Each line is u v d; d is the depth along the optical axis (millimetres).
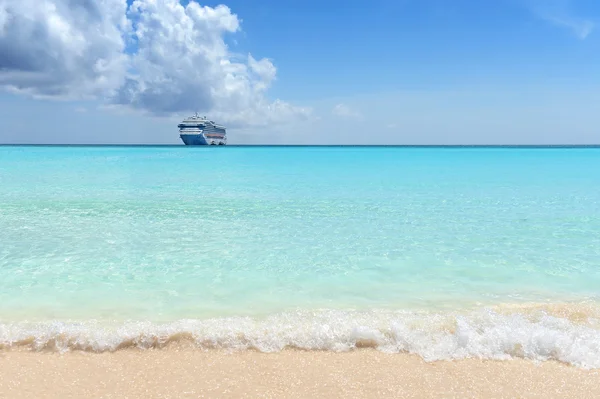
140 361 3854
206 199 14875
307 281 6203
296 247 8219
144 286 5961
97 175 24750
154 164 36531
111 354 3988
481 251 7914
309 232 9570
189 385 3438
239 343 4184
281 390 3361
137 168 31375
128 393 3309
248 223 10562
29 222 10531
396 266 6961
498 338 4121
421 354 4004
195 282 6148
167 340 4211
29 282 6102
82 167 31781
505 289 5828
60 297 5500
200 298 5496
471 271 6672
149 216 11445
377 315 4797
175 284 6059
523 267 6883
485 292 5707
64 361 3842
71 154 57000
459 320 4570
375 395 3291
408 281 6195
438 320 4613
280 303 5312
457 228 10016
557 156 59438
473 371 3689
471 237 9070
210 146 118250
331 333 4293
